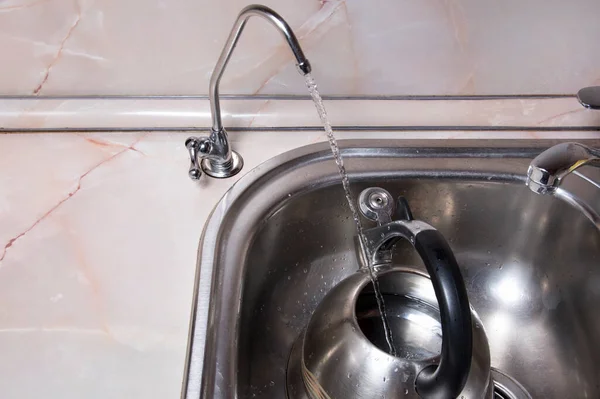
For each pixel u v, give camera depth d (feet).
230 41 1.73
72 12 2.13
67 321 1.67
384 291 1.87
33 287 1.75
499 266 2.36
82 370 1.55
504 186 2.18
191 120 2.27
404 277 1.85
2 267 1.80
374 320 1.86
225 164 2.08
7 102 2.25
